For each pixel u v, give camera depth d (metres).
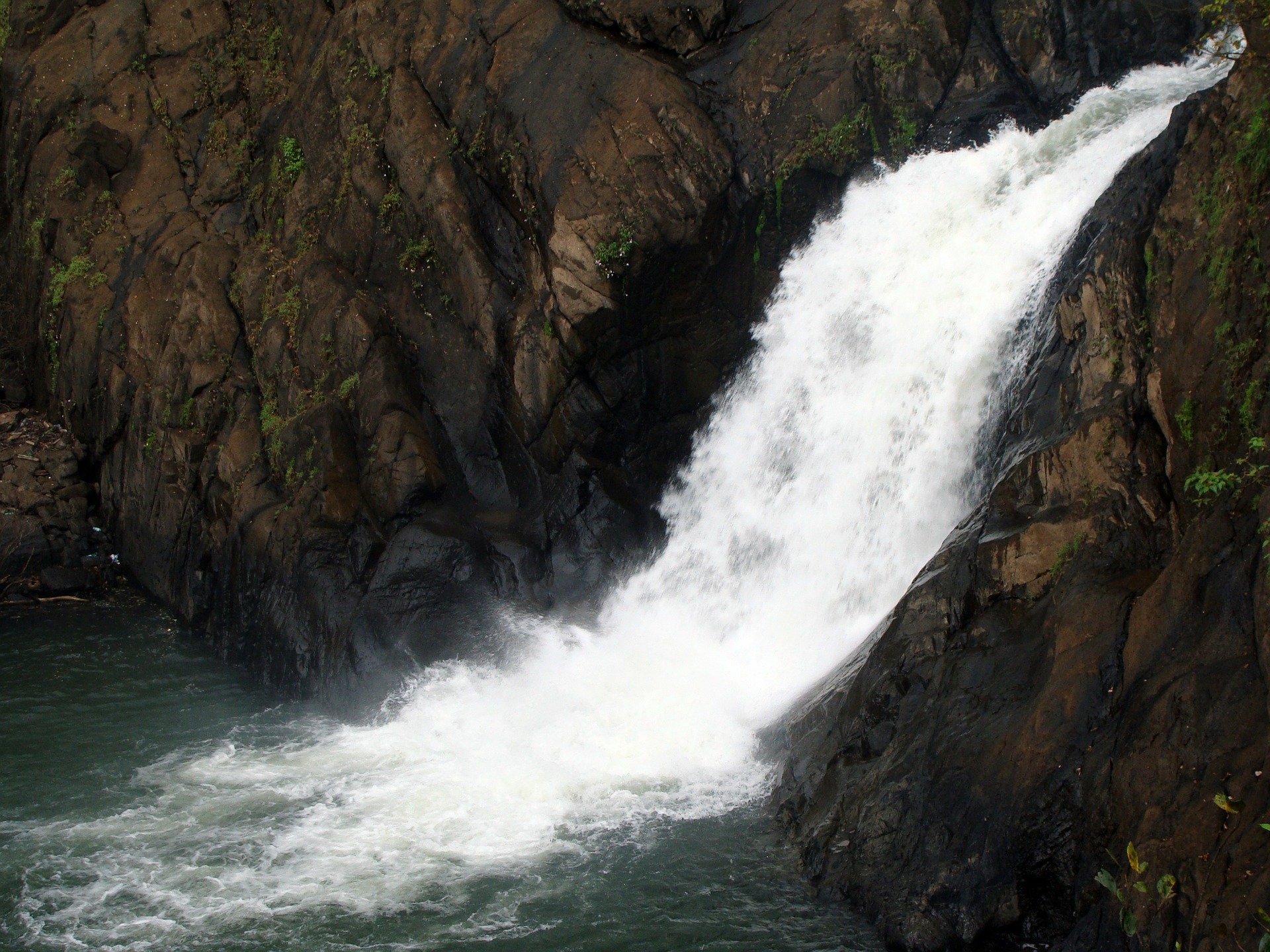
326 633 16.80
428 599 16.62
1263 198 9.59
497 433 17.97
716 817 12.04
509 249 18.03
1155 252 10.55
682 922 10.33
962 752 10.02
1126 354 10.84
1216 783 8.09
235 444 18.94
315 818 12.69
